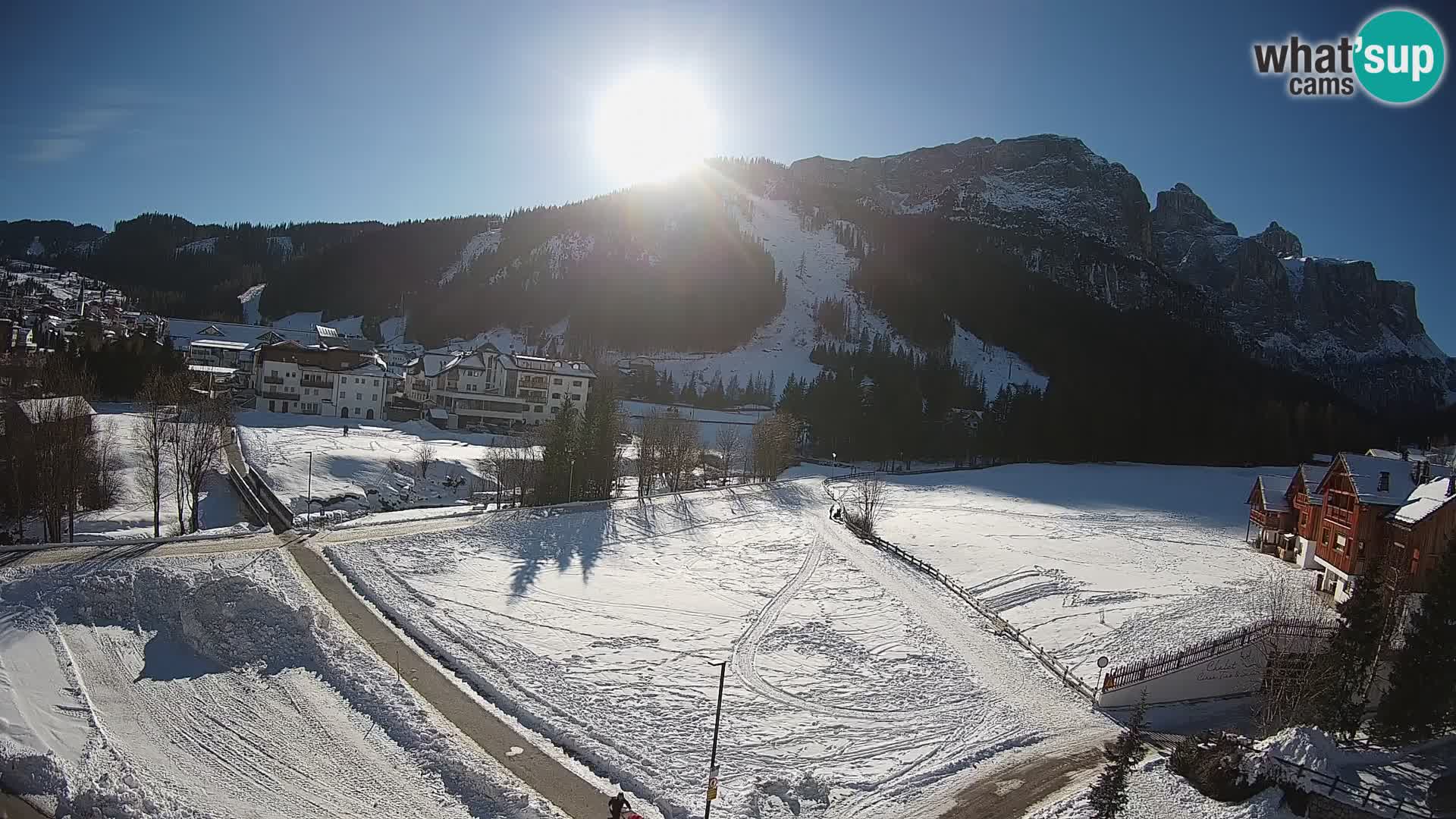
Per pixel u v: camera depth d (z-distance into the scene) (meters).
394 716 31.47
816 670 41.00
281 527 55.81
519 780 28.09
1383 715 32.81
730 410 174.62
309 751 29.05
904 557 63.69
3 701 29.80
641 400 175.50
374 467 78.88
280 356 117.62
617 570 55.31
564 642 41.44
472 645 39.53
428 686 34.59
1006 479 118.06
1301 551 61.59
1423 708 31.58
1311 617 45.69
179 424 69.94
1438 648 31.72
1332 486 54.62
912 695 38.78
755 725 34.50
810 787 29.27
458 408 125.75
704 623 46.31
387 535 56.25
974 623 49.66
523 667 37.69
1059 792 30.55
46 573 40.56
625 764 29.84
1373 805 28.09
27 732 28.08
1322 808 28.28
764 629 46.03
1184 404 155.00
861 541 69.19
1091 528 78.69
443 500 76.38
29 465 56.59
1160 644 44.84
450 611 43.94
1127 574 59.31
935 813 28.53
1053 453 142.75
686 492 86.31
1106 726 36.69
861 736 34.38
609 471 79.56
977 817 28.42
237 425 94.12
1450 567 32.38
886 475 120.00
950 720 36.31
